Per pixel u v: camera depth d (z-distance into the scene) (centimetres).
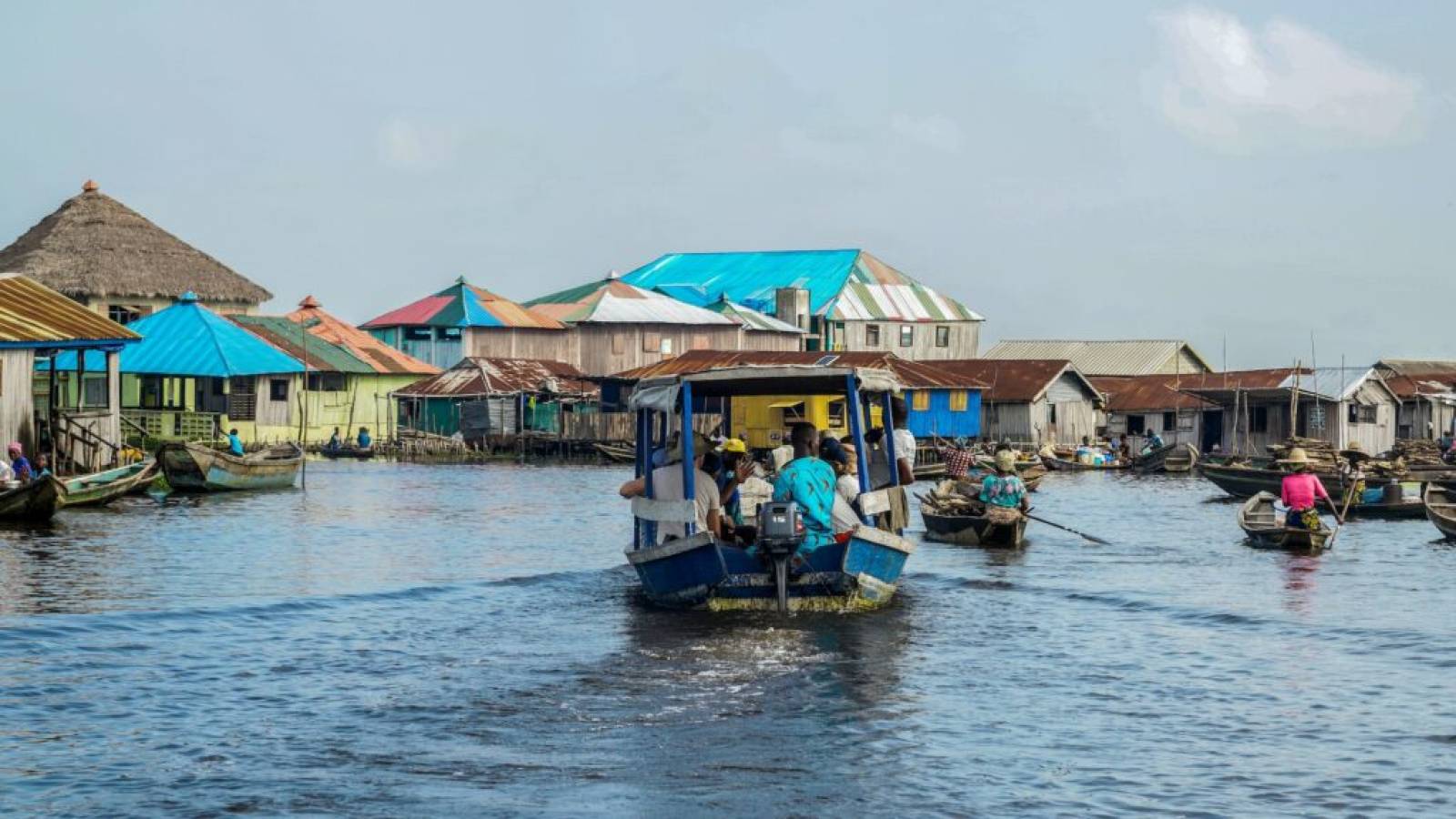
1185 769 1210
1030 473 4638
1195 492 4900
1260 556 2641
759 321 8906
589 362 8538
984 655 1647
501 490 4738
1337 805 1118
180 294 7569
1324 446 4659
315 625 1838
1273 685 1508
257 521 3400
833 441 1970
